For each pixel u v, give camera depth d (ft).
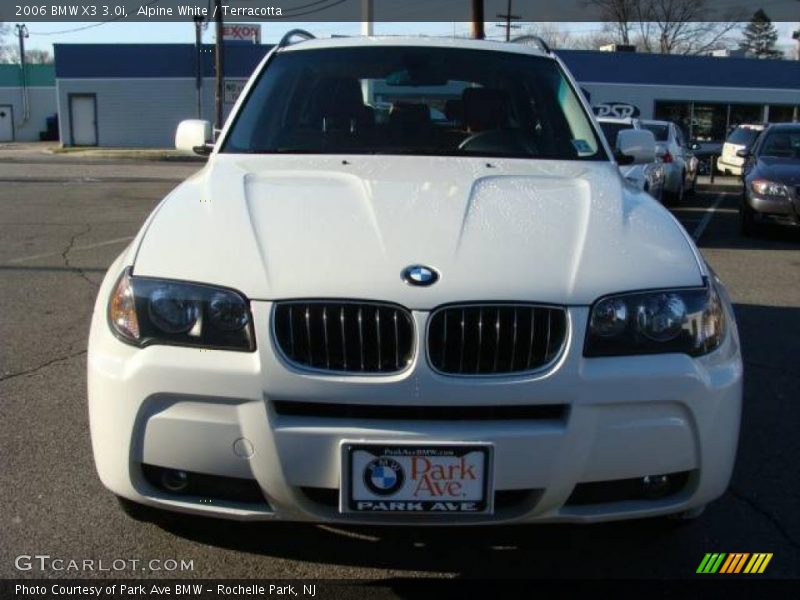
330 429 7.81
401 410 7.87
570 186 10.57
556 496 8.04
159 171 73.92
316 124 12.66
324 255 8.36
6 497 10.85
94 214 39.68
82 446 12.50
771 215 34.53
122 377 8.09
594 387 7.92
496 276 8.14
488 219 9.17
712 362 8.45
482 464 7.80
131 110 125.18
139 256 8.70
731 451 8.63
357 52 13.80
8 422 13.38
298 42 14.42
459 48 14.05
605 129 37.32
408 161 11.59
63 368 16.15
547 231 8.97
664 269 8.58
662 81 116.57
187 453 8.03
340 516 8.09
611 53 114.93
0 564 9.32
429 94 13.16
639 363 8.09
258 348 7.89
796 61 118.01
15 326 19.12
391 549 9.80
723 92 117.60
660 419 8.15
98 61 123.54
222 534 10.00
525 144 12.59
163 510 8.64
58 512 10.48
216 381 7.86
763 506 11.12
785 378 16.52
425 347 7.84
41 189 52.65
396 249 8.43
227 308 8.01
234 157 11.80
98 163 87.04
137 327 8.21
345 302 7.92
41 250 29.01
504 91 13.23
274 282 8.06
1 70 162.71
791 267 28.91
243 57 124.06
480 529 10.18
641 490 8.40
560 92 13.56
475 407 7.86
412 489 7.85
